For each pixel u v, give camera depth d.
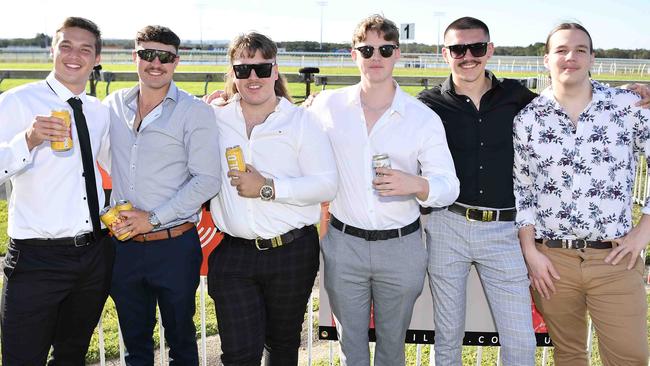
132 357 3.23
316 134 3.04
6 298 2.83
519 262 3.22
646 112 2.96
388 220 3.13
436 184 2.90
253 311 3.09
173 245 3.09
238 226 3.04
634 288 3.07
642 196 7.59
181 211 2.94
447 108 3.26
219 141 3.07
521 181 3.23
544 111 3.07
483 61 3.16
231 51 2.99
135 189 3.04
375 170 2.84
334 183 3.03
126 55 41.38
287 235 3.08
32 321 2.82
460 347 3.38
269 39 2.98
